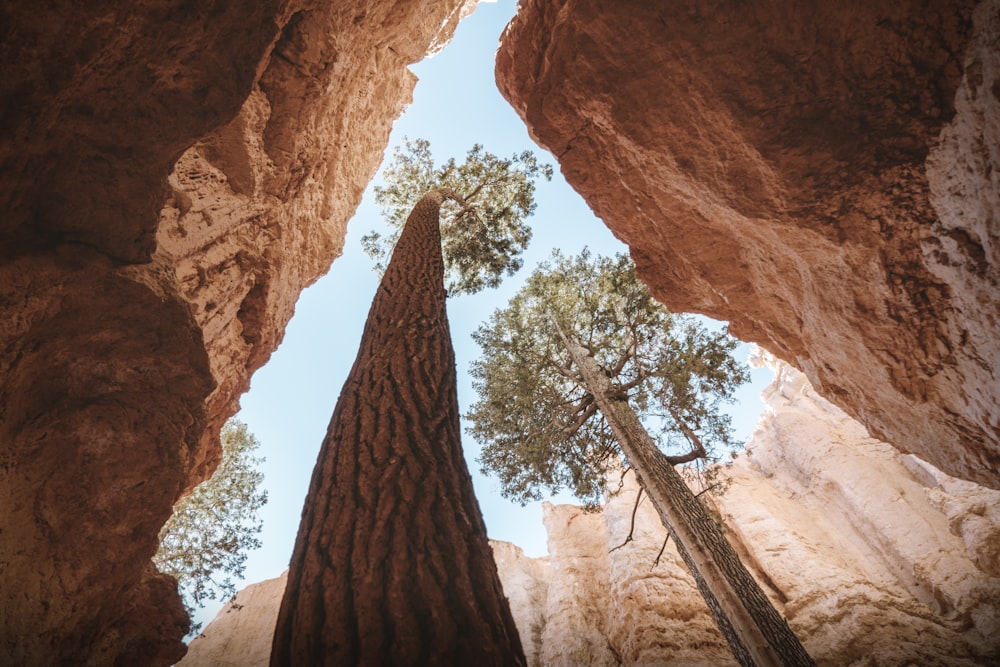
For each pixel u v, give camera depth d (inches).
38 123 125.2
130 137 145.3
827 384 355.3
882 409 323.3
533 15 285.6
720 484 501.4
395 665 54.5
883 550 991.6
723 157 257.8
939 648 751.1
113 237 158.9
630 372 592.7
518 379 577.9
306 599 65.1
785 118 234.2
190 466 219.1
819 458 1188.5
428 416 99.2
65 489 168.1
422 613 60.8
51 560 168.4
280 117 317.7
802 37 215.2
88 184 145.6
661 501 373.7
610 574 1088.2
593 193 346.9
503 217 553.9
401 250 191.5
